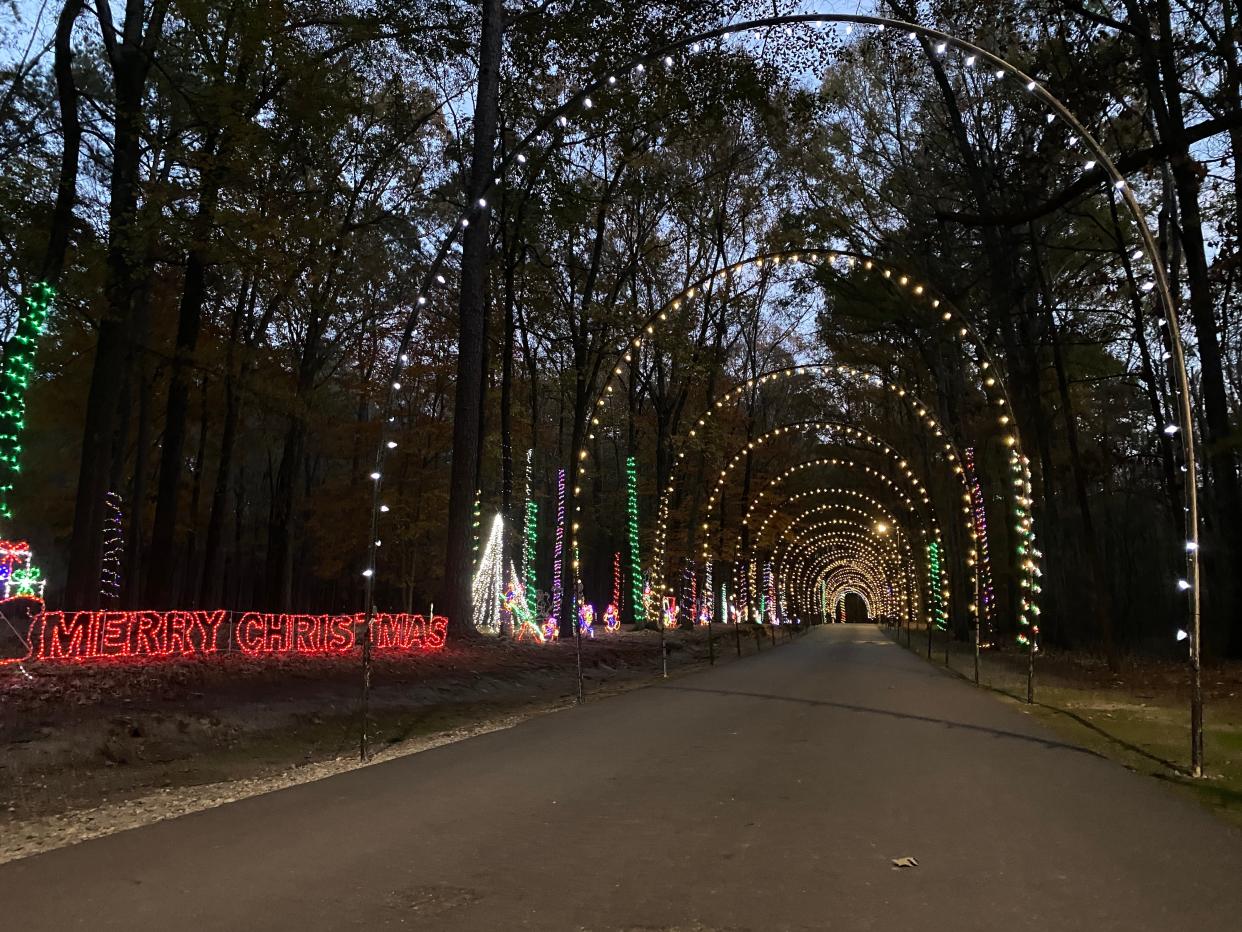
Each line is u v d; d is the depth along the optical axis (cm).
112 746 927
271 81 1981
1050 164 1948
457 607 2008
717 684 1683
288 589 2725
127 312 1603
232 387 2255
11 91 1602
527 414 3953
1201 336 1947
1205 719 1101
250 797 671
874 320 2886
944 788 681
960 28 2059
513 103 2542
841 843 521
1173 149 1395
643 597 3878
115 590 2530
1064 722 1088
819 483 5403
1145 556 2988
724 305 3688
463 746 928
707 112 2428
